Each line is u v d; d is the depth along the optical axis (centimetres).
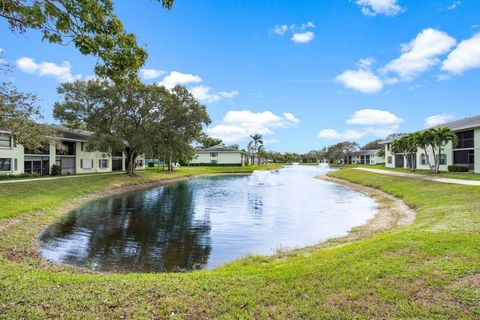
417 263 592
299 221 1499
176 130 3625
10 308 441
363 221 1473
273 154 14088
